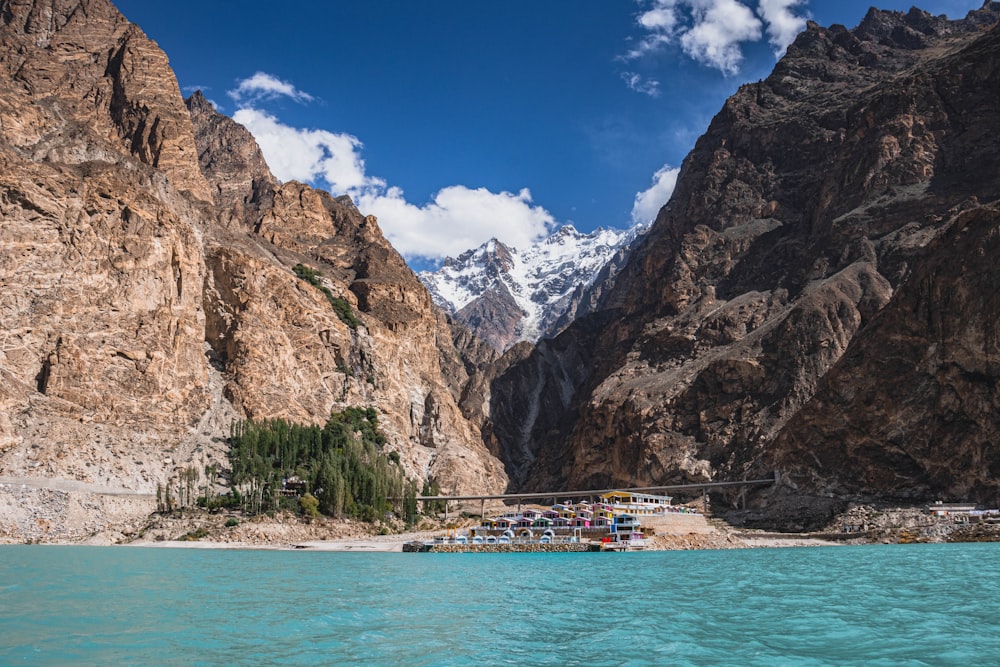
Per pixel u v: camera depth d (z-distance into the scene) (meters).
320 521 190.38
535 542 167.00
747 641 47.50
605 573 99.00
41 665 41.09
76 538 167.38
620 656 43.62
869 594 69.25
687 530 184.38
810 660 42.16
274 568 108.88
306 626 53.81
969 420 190.75
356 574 99.75
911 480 197.12
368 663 42.12
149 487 197.38
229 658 43.19
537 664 41.88
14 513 166.12
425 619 57.31
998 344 187.62
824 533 179.62
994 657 42.41
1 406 188.00
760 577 88.06
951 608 59.53
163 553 139.50
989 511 172.00
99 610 60.44
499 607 64.25
